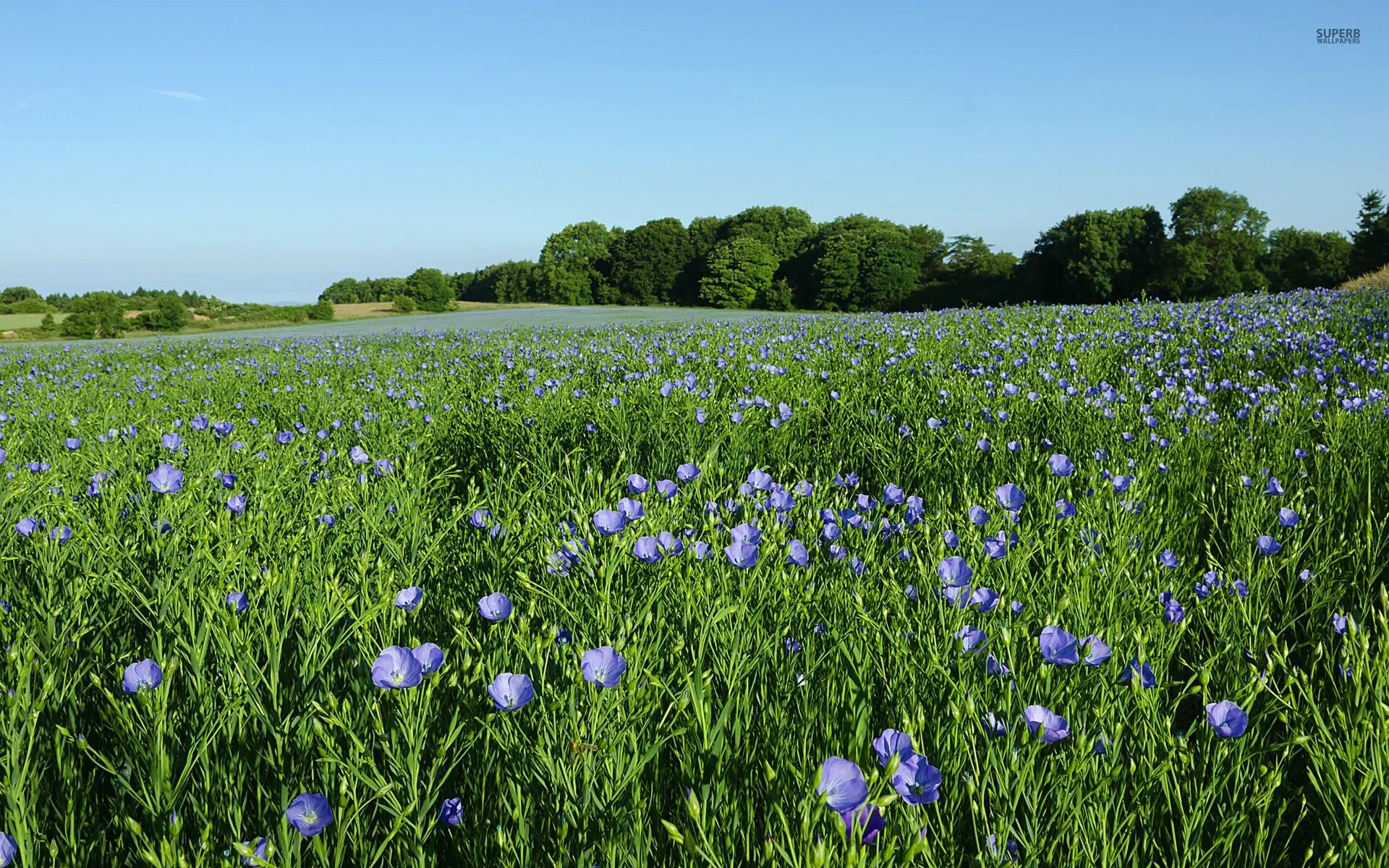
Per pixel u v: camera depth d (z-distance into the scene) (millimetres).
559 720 1748
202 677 2051
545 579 2744
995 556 2717
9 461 4926
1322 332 9633
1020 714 1821
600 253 133500
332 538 3318
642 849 1578
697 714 1812
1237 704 2090
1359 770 1820
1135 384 7121
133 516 3445
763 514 3375
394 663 1728
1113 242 79250
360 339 24000
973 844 1735
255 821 1732
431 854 1653
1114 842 1620
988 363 8727
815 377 8352
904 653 2129
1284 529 3410
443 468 5469
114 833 1807
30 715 1772
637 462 5227
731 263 109125
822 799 1270
